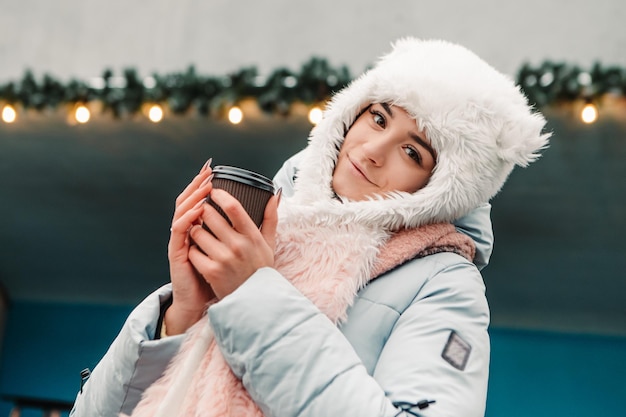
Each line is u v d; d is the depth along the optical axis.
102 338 5.32
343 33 4.23
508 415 4.59
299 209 0.96
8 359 5.41
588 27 3.90
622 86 3.39
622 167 3.78
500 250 4.30
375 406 0.82
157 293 0.96
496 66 3.98
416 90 0.97
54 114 4.25
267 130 4.12
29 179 4.65
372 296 0.94
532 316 4.61
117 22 4.52
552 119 3.67
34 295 5.43
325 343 0.85
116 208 4.74
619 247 4.12
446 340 0.90
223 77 3.86
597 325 4.54
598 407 4.50
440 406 0.85
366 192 1.00
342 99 1.04
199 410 0.86
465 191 0.98
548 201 4.03
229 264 0.89
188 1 4.46
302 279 0.93
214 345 0.90
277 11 4.34
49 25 4.58
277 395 0.84
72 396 5.30
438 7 4.09
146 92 3.88
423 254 0.98
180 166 4.45
